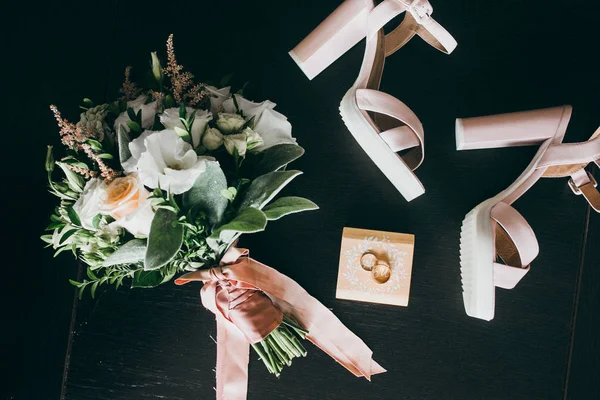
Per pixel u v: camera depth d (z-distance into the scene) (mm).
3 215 821
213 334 814
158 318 820
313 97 826
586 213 800
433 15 826
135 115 666
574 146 767
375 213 812
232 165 700
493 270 762
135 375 818
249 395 811
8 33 837
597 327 792
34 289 825
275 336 783
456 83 819
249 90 828
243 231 631
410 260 802
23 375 820
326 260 812
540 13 818
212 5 839
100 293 824
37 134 830
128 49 839
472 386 797
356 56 826
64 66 840
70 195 662
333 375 809
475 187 809
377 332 805
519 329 798
